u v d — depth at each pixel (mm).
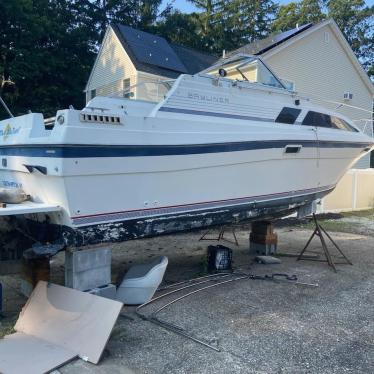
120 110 4645
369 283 5383
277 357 3297
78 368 3064
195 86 4891
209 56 19219
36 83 21000
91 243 4047
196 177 4785
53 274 5547
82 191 3895
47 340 3463
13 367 2994
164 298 4645
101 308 3451
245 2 32406
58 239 4008
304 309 4371
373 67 30141
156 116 4492
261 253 6902
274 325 3928
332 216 12273
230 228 8469
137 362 3178
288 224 10586
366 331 3838
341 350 3441
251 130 5258
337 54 17938
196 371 3055
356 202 13938
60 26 22469
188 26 29656
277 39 16328
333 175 6758
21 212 3668
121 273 5582
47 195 4039
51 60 20125
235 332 3754
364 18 30156
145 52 16406
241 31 32562
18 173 4406
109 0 27109
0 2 17031
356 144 6809
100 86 18234
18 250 4406
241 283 5234
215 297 4688
